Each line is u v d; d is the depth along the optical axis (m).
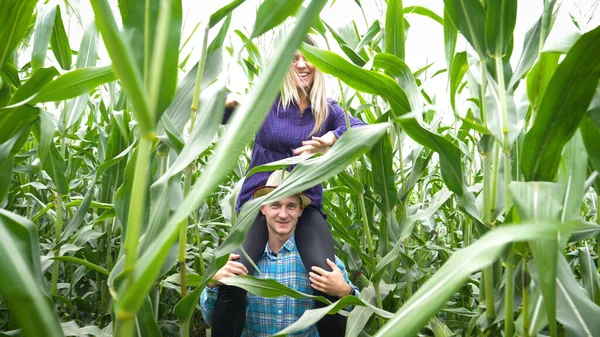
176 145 1.36
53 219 2.92
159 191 1.25
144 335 1.33
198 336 3.93
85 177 3.32
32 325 0.73
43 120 1.44
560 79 1.06
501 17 1.50
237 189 1.73
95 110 3.85
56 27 1.92
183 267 1.52
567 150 1.22
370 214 2.64
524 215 0.99
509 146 1.52
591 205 2.57
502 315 1.53
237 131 0.66
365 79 1.57
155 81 0.76
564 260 1.28
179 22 0.89
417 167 2.51
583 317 1.17
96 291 3.00
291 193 1.35
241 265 2.39
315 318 1.45
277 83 0.68
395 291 3.02
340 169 1.33
